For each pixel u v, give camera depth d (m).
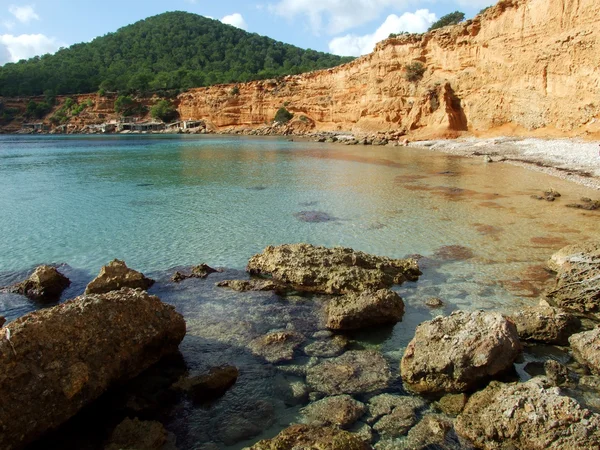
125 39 191.00
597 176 26.91
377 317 10.01
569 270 11.24
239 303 11.40
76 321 7.43
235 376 8.12
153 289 12.27
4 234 17.73
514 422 6.25
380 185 27.50
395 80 64.44
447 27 58.69
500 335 7.84
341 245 15.89
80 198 24.69
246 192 25.94
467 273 13.20
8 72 134.38
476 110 51.97
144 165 39.88
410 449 6.33
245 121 96.19
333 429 6.11
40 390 6.52
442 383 7.62
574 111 39.59
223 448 6.45
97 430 6.87
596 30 36.94
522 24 45.69
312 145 59.66
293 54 196.25
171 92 115.19
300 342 9.39
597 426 5.86
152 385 7.98
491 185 26.59
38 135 105.44
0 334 6.72
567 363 8.41
